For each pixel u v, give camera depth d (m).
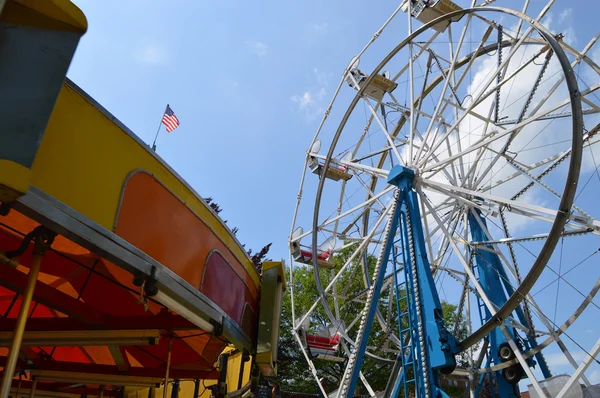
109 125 4.35
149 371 8.54
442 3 18.64
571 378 11.39
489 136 17.55
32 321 6.19
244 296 7.50
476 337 12.79
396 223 15.95
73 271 6.91
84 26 3.59
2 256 3.70
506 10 14.41
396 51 18.67
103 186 4.16
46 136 3.61
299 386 33.44
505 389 14.38
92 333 6.21
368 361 32.28
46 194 3.44
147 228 4.78
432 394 12.62
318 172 25.80
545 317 14.13
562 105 13.27
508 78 16.19
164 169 5.15
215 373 9.28
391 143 18.83
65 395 10.96
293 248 25.25
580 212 14.09
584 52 15.45
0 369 8.10
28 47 3.33
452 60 18.41
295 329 23.06
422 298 13.92
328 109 25.05
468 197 18.36
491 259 16.53
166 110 14.46
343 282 36.03
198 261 5.78
